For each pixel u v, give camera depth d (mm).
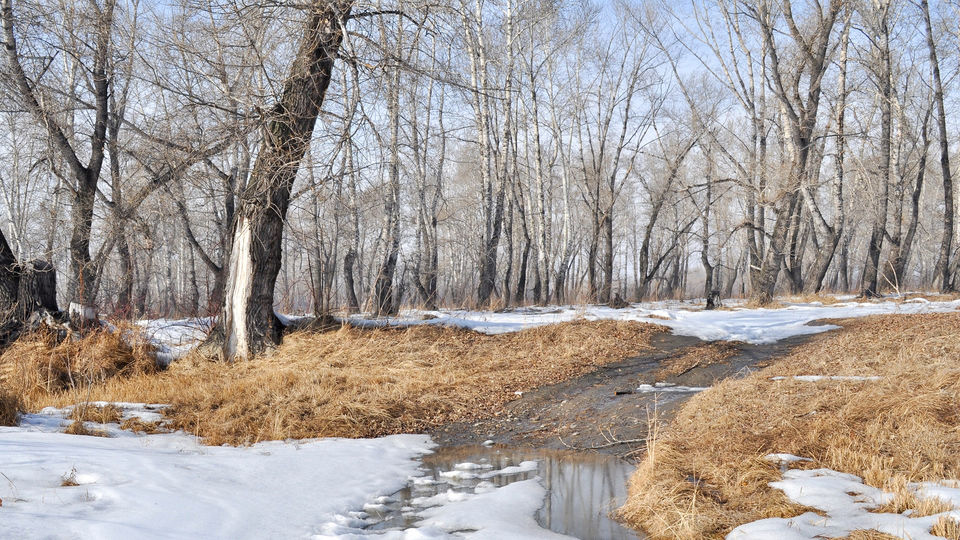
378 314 17203
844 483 5828
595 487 7023
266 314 13828
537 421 10062
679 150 28156
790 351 12992
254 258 13570
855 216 38219
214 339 13820
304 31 12883
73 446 7164
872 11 25031
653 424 9102
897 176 28656
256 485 6609
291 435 9242
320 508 6141
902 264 29094
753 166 23938
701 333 14914
